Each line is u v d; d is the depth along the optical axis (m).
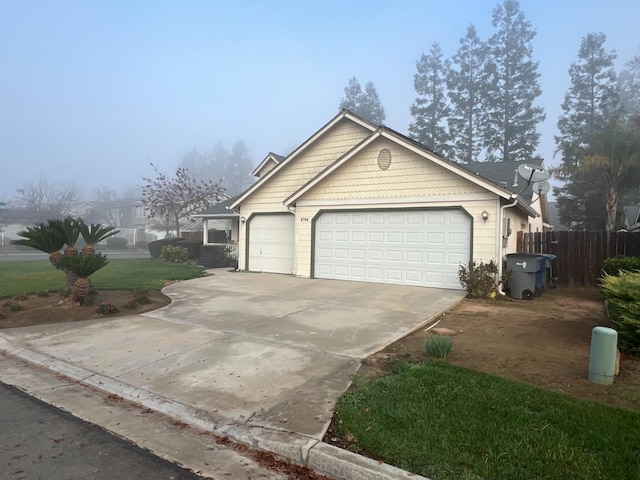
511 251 12.29
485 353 5.69
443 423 3.68
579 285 12.15
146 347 6.25
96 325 7.51
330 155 14.83
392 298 9.86
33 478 3.15
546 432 3.50
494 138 37.69
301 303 9.27
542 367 5.13
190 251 23.86
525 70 37.50
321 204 13.66
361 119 13.92
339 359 5.57
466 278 10.41
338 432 3.69
